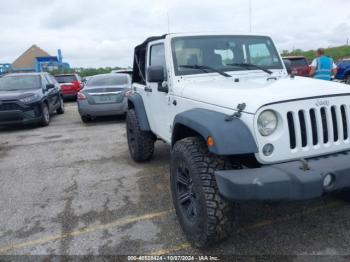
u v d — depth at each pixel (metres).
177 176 3.30
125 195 4.47
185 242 3.24
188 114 3.19
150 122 5.11
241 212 3.68
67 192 4.71
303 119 2.80
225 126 2.72
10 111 9.73
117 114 10.59
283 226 3.40
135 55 5.53
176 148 3.20
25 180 5.34
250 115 2.69
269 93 2.88
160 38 4.50
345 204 3.78
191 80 3.94
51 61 38.09
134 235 3.44
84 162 6.14
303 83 3.31
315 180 2.51
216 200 2.78
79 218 3.89
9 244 3.41
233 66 4.20
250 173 2.57
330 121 2.86
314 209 3.70
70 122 11.37
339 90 2.97
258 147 2.69
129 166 5.70
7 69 37.59
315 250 2.99
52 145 7.75
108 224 3.70
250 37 4.46
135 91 5.69
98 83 11.19
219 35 4.34
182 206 3.30
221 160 2.91
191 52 4.14
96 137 8.39
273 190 2.50
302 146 2.81
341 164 2.67
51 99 11.82
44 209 4.18
